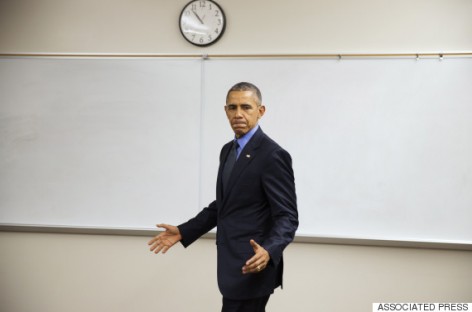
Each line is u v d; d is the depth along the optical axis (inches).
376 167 130.0
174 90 135.9
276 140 132.6
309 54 132.0
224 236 83.0
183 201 135.2
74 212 138.1
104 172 137.6
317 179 131.5
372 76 130.4
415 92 129.3
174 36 137.1
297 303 132.6
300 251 132.8
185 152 135.4
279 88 132.8
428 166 128.6
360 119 130.6
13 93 139.8
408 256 130.0
